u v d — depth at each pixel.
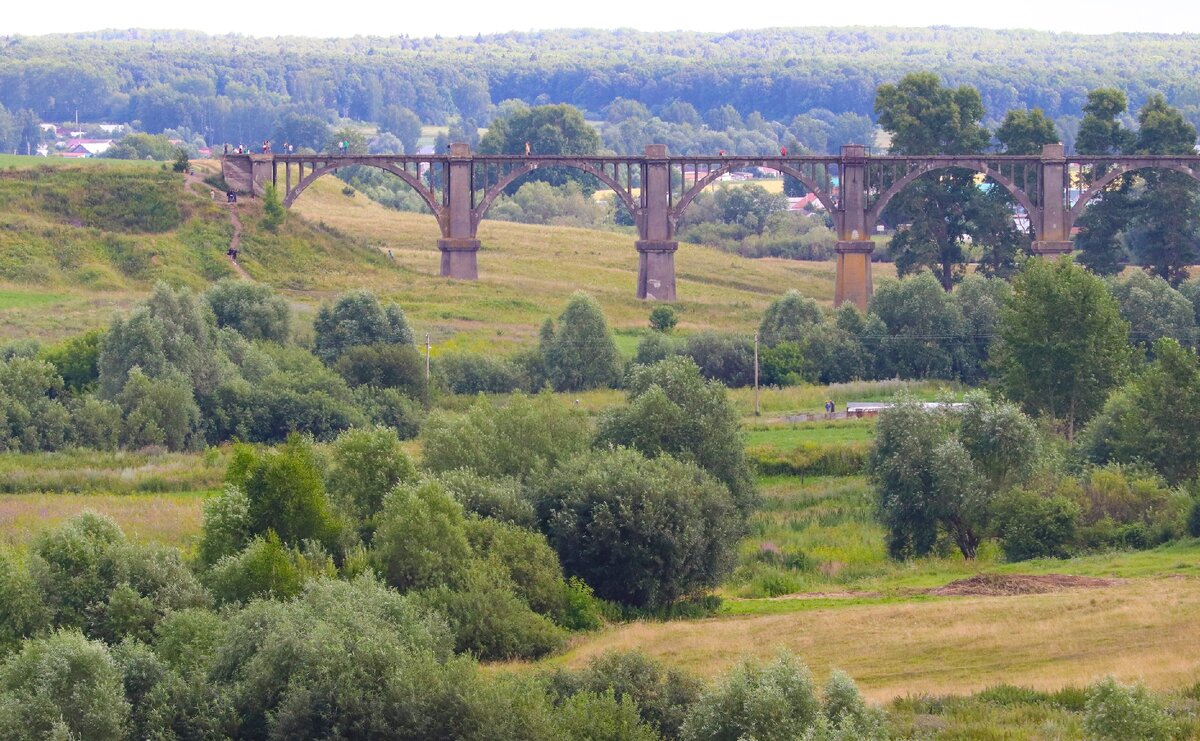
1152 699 138.12
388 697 145.25
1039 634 174.88
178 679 152.00
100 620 172.50
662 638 181.88
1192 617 177.00
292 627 153.25
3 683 149.62
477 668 156.12
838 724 134.62
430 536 190.00
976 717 146.88
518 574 193.62
